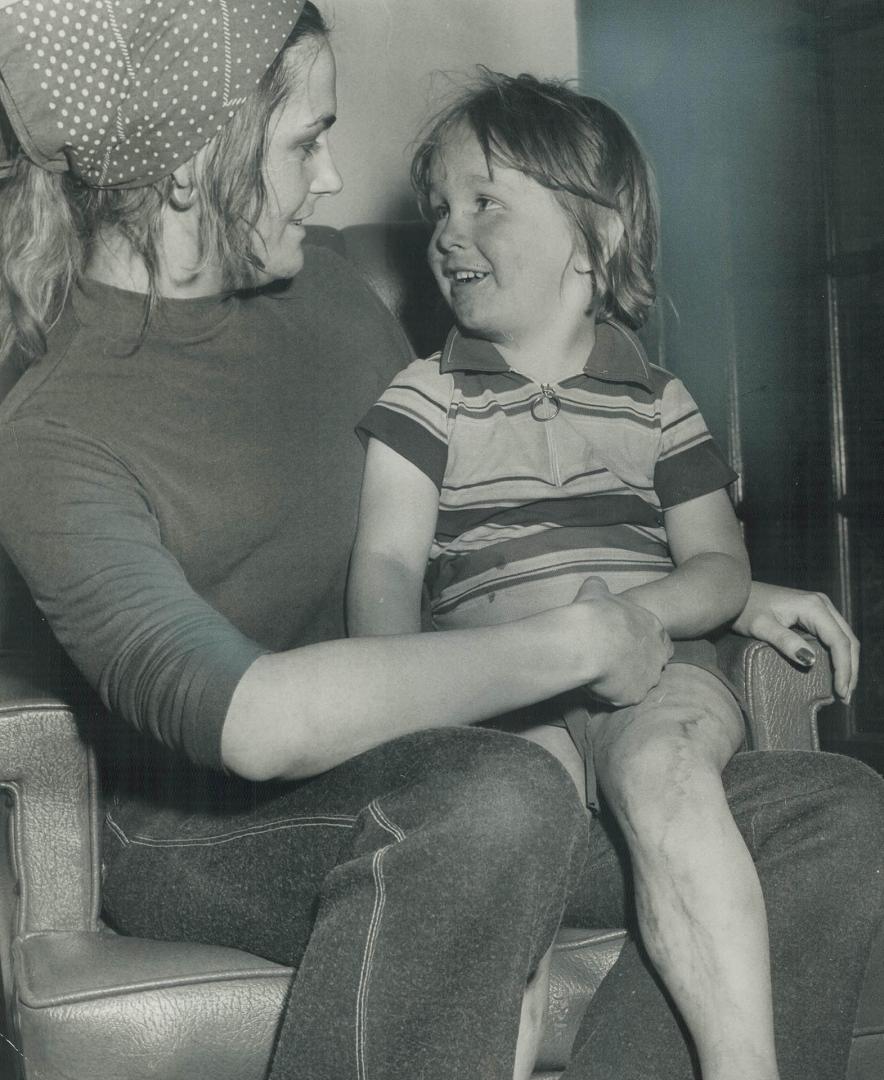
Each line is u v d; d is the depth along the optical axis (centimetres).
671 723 89
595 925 93
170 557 84
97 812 94
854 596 199
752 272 203
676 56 203
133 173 88
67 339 91
